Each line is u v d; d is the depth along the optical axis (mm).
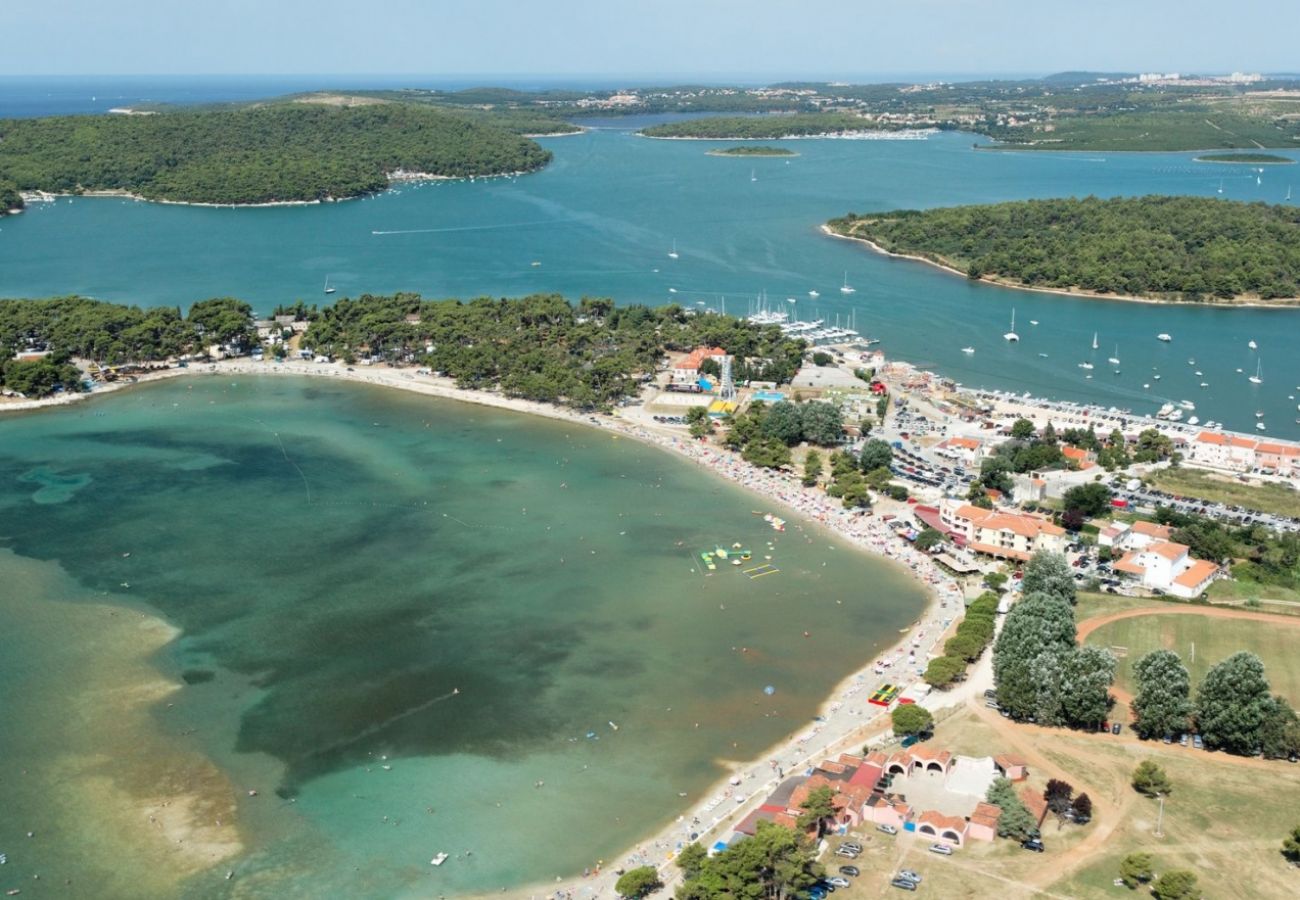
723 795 197500
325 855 183375
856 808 188250
